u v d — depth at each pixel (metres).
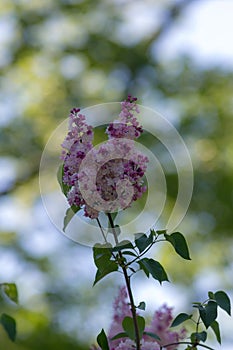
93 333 8.62
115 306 3.12
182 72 10.96
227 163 10.38
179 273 9.90
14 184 10.43
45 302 8.90
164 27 11.30
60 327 8.57
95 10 11.34
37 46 11.19
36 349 8.31
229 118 10.64
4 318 3.12
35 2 11.38
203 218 10.15
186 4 11.46
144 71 11.02
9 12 11.34
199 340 2.89
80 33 11.26
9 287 3.27
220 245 10.12
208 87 10.88
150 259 2.72
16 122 10.74
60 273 9.23
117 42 11.17
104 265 2.71
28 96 10.97
